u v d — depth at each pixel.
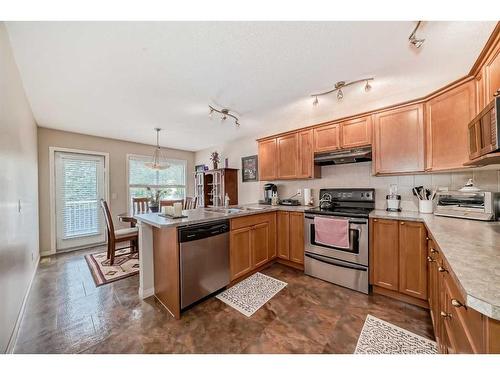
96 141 4.21
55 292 2.24
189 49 1.65
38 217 3.35
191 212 2.52
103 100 2.58
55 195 3.70
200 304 2.01
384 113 2.39
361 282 2.23
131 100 2.59
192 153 6.04
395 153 2.31
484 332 0.62
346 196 2.95
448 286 1.04
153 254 2.21
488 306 0.55
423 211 2.24
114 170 4.46
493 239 1.19
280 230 3.04
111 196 4.40
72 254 3.55
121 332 1.61
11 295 1.53
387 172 2.37
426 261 1.88
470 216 1.80
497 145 1.08
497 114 1.08
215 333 1.60
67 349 1.43
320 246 2.56
